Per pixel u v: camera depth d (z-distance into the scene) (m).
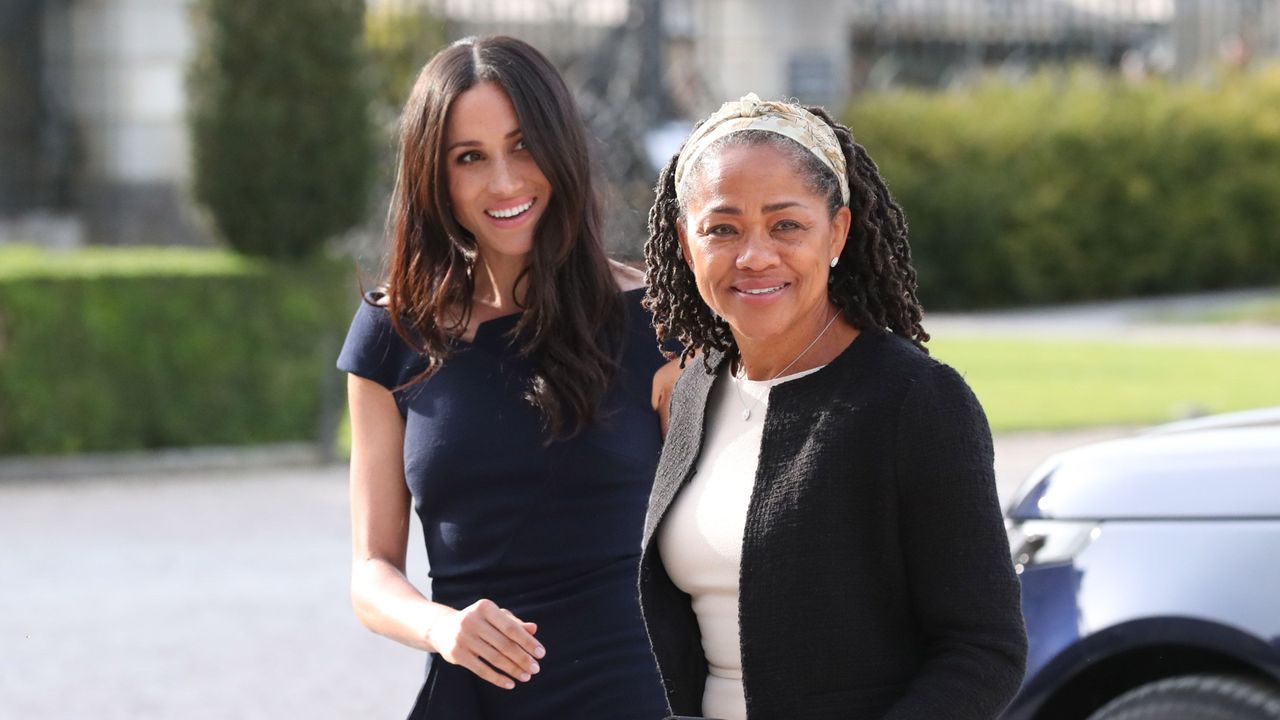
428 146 4.20
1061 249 30.64
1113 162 31.03
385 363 4.27
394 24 25.16
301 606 10.41
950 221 29.75
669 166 3.55
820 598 3.15
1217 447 5.02
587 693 4.05
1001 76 32.72
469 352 4.19
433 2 26.77
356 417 4.30
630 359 4.22
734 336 3.50
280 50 16.67
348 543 12.21
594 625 4.07
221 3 16.67
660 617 3.45
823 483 3.16
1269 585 4.68
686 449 3.44
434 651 3.87
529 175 4.20
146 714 8.30
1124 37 38.75
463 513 4.14
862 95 31.44
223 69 16.75
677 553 3.41
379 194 18.12
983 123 30.55
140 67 27.94
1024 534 5.25
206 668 9.10
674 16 31.27
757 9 31.36
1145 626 4.84
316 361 16.34
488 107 4.18
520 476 4.10
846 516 3.16
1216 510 4.86
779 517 3.18
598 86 28.88
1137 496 5.02
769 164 3.21
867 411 3.16
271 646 9.52
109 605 10.45
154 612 10.28
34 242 27.39
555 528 4.11
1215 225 32.03
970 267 30.05
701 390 3.49
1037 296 30.66
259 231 16.55
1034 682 5.04
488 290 4.34
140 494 14.27
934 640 3.14
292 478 15.00
